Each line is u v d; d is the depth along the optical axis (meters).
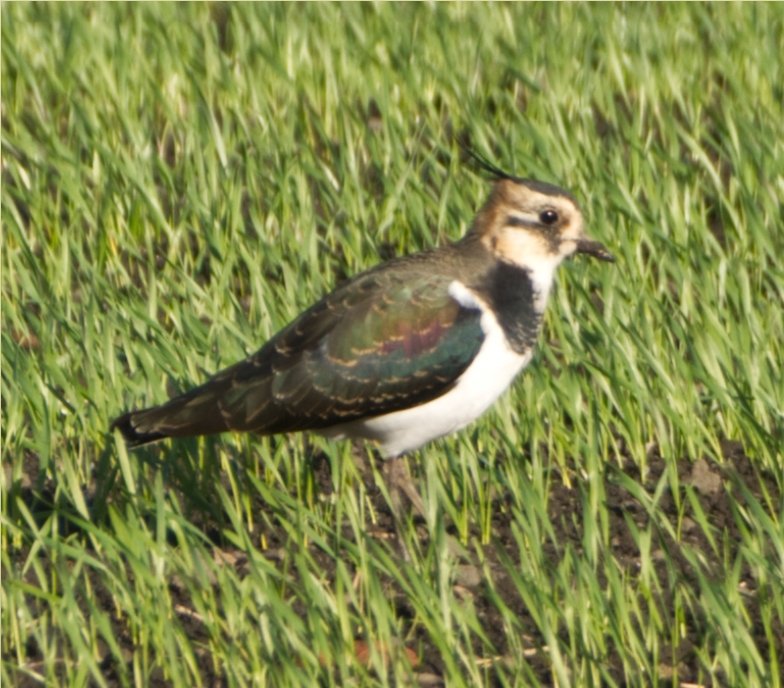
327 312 12.70
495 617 12.37
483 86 21.27
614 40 21.42
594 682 11.07
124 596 11.59
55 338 15.05
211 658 11.80
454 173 17.56
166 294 16.14
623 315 15.27
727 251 17.47
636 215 16.44
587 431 14.38
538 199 12.87
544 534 13.33
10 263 16.44
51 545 11.66
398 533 12.78
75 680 10.93
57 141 18.20
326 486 14.20
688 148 20.05
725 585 11.86
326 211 17.86
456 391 12.70
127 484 12.38
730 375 14.25
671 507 13.87
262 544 13.29
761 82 20.94
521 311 12.91
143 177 18.09
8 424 13.67
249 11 22.36
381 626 11.21
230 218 16.94
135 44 21.77
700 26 23.16
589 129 19.23
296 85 21.03
